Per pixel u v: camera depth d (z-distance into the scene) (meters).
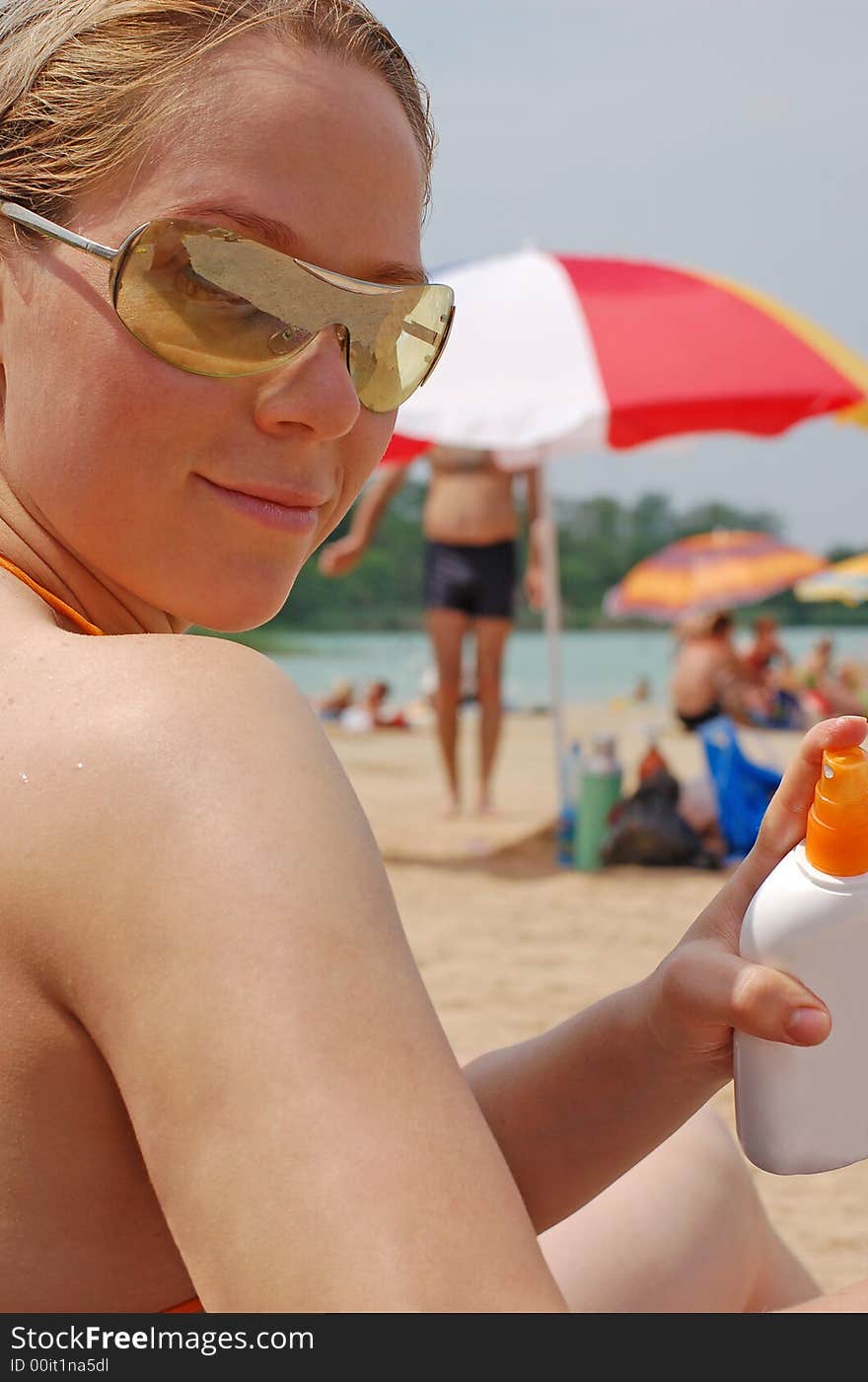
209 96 0.90
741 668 7.62
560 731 7.20
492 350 6.66
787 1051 0.95
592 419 6.46
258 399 0.90
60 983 0.72
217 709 0.72
